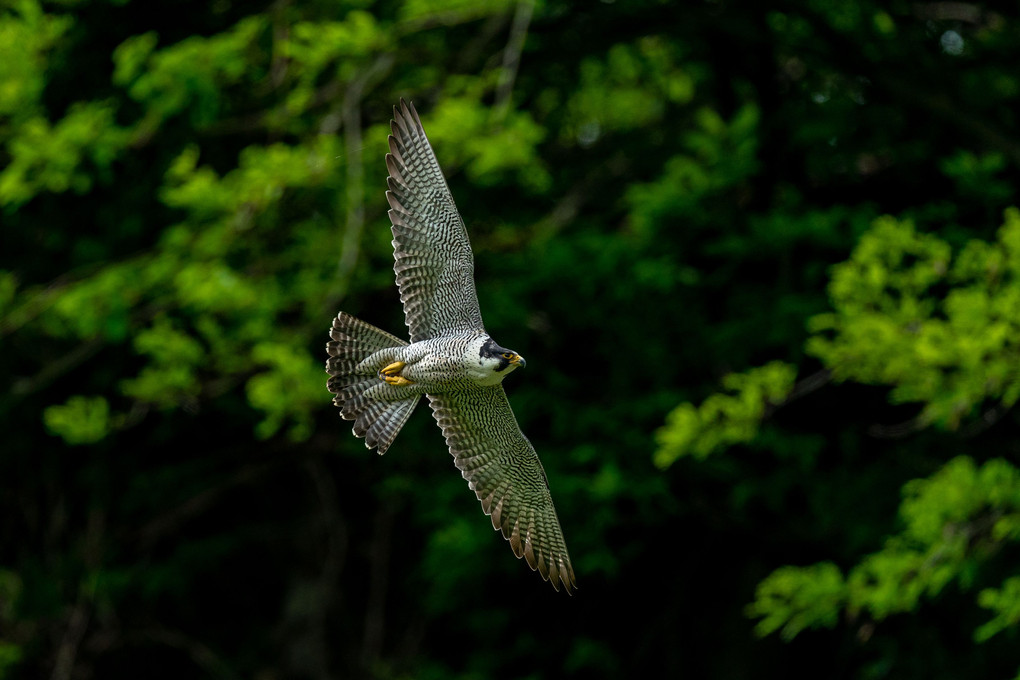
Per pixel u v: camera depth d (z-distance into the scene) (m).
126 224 16.70
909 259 15.25
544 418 17.14
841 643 17.62
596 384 17.09
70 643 17.88
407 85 15.98
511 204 17.75
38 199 17.25
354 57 14.62
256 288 15.24
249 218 14.41
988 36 16.75
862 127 17.27
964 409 11.70
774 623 12.67
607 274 16.12
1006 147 14.64
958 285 14.60
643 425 16.23
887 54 15.59
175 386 14.73
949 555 11.95
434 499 16.92
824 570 12.66
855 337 11.82
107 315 14.62
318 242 15.55
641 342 16.66
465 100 13.98
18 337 16.94
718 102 18.05
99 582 17.84
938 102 15.02
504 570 16.77
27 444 18.23
